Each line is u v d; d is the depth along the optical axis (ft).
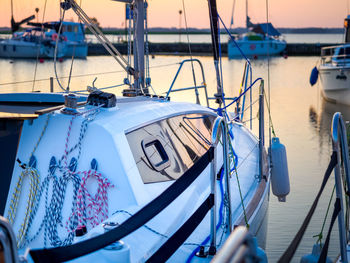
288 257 6.49
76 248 5.72
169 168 9.89
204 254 8.46
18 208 8.93
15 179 9.13
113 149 8.84
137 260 7.30
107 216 8.51
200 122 12.76
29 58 126.41
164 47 199.62
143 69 15.21
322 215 20.26
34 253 5.34
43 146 9.32
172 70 79.25
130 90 14.30
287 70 97.14
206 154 8.00
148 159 9.49
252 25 156.46
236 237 3.57
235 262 3.35
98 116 9.61
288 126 38.04
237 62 127.03
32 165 9.21
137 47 15.12
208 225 9.74
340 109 48.39
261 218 12.11
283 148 15.62
